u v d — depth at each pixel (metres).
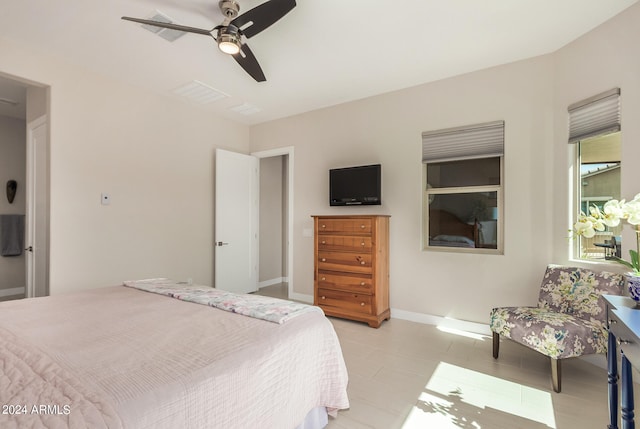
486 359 2.50
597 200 2.49
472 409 1.84
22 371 0.97
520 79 2.90
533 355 2.57
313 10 2.16
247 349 1.20
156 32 2.46
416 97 3.45
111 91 3.25
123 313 1.63
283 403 1.27
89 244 3.08
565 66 2.65
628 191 2.18
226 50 2.10
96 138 3.13
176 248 3.87
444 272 3.25
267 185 5.51
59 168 2.87
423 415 1.78
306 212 4.30
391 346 2.76
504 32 2.46
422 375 2.24
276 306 1.74
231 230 4.46
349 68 3.05
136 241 3.46
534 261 2.82
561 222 2.68
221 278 4.30
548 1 2.10
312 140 4.25
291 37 2.51
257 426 1.14
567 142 2.65
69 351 1.14
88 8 2.16
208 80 3.31
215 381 1.01
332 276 3.55
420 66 3.02
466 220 3.27
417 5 2.13
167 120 3.77
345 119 3.96
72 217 2.96
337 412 1.77
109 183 3.23
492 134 3.01
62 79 2.89
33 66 2.71
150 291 2.15
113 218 3.26
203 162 4.21
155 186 3.65
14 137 4.53
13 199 4.50
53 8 2.16
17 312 1.65
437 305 3.29
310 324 1.56
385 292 3.48
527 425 1.70
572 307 2.31
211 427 0.97
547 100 2.78
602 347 2.04
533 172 2.83
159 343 1.23
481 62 2.94
